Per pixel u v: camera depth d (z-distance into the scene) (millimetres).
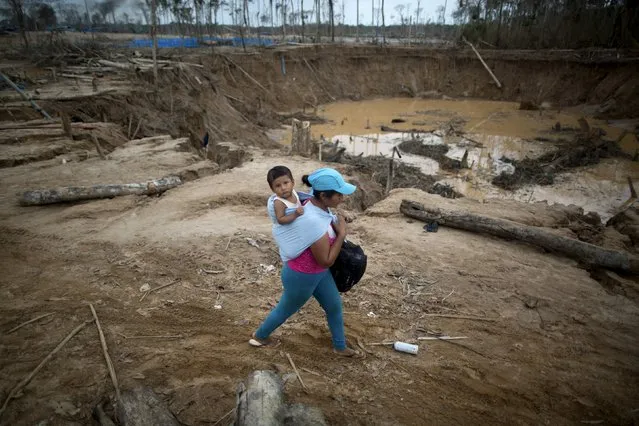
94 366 3750
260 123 32656
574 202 17719
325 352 4164
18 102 16250
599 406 3668
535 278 5625
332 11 58875
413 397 3676
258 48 44531
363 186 11734
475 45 51438
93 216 7242
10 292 4898
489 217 6809
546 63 42812
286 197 3238
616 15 42125
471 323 4672
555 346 4375
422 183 18859
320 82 45250
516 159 23781
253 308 4812
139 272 5418
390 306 4918
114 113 17984
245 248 6090
